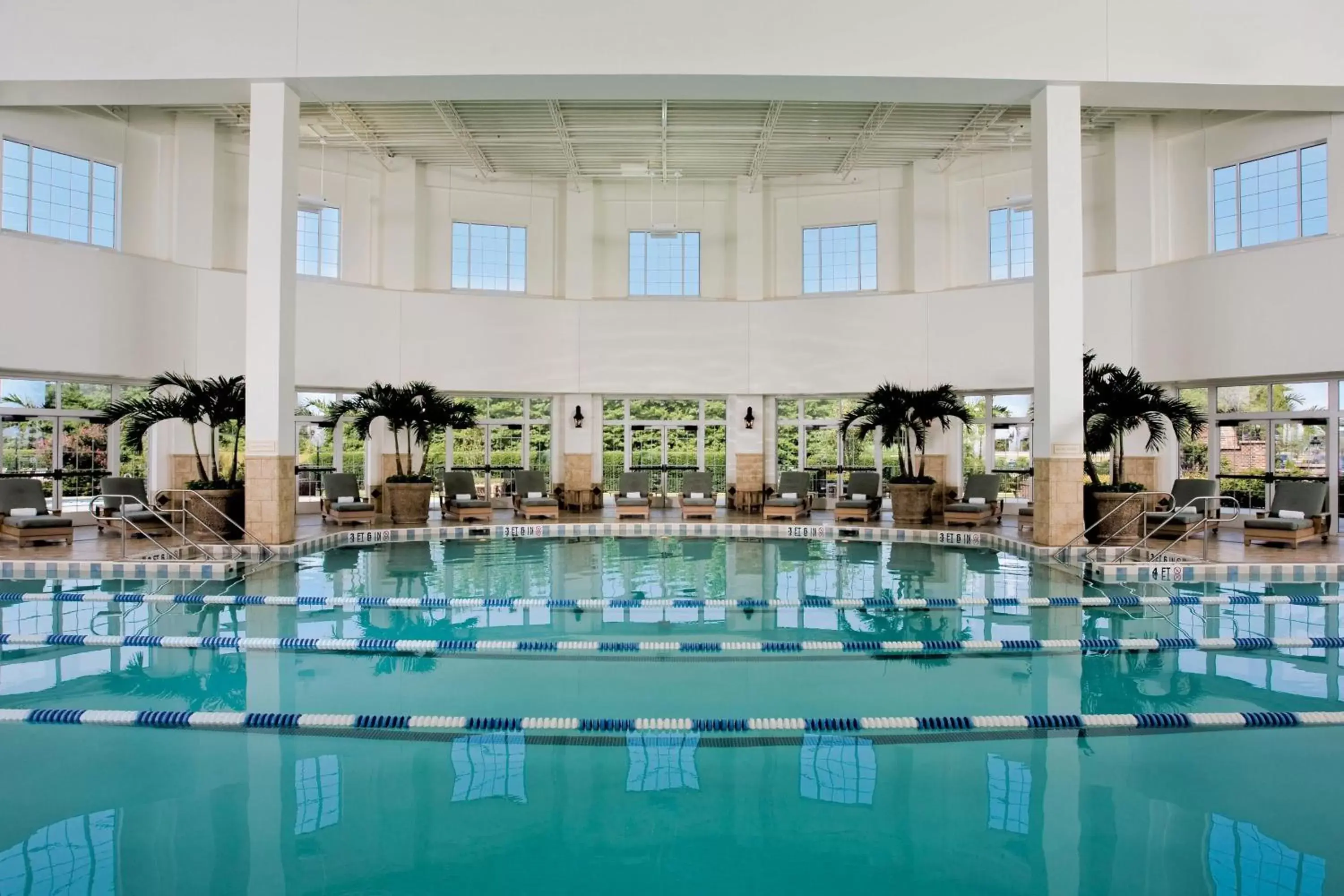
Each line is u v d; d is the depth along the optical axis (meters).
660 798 3.88
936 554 11.41
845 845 3.43
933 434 16.36
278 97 10.59
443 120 13.55
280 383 10.78
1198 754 4.43
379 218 16.08
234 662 6.10
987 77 10.48
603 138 14.37
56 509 13.33
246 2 10.41
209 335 14.32
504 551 11.69
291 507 11.21
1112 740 4.64
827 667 6.00
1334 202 12.09
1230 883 3.11
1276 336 12.41
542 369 16.78
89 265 12.98
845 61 10.45
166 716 4.88
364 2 10.45
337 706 5.08
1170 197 14.00
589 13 10.41
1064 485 10.84
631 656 6.27
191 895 2.98
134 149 13.80
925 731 4.77
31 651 6.39
